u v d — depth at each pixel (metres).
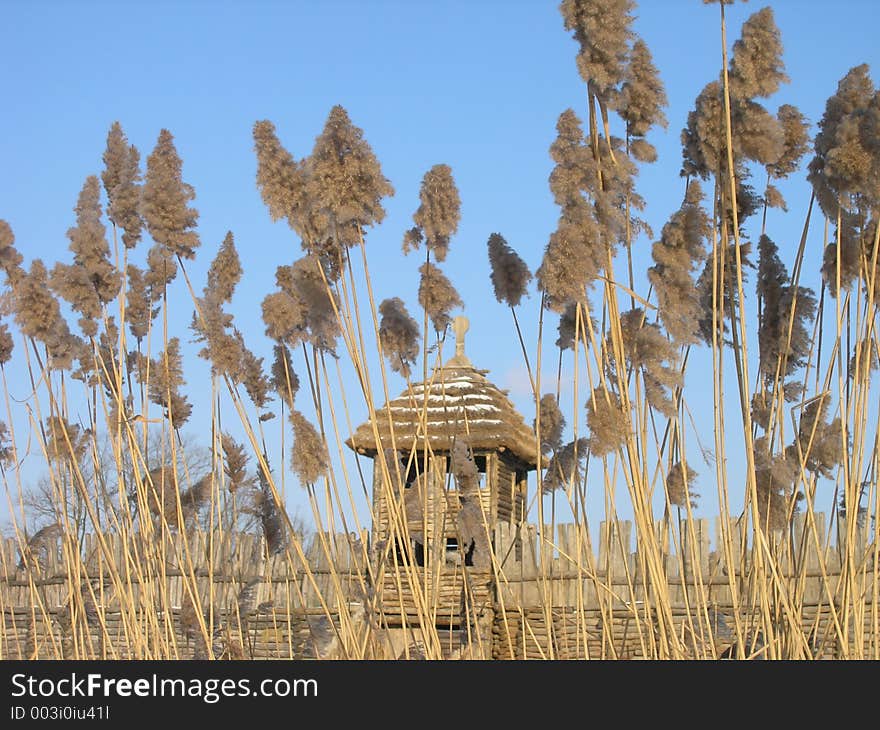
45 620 16.58
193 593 16.80
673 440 14.45
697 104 12.57
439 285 13.66
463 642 15.22
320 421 13.51
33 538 17.61
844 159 11.73
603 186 12.61
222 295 14.96
